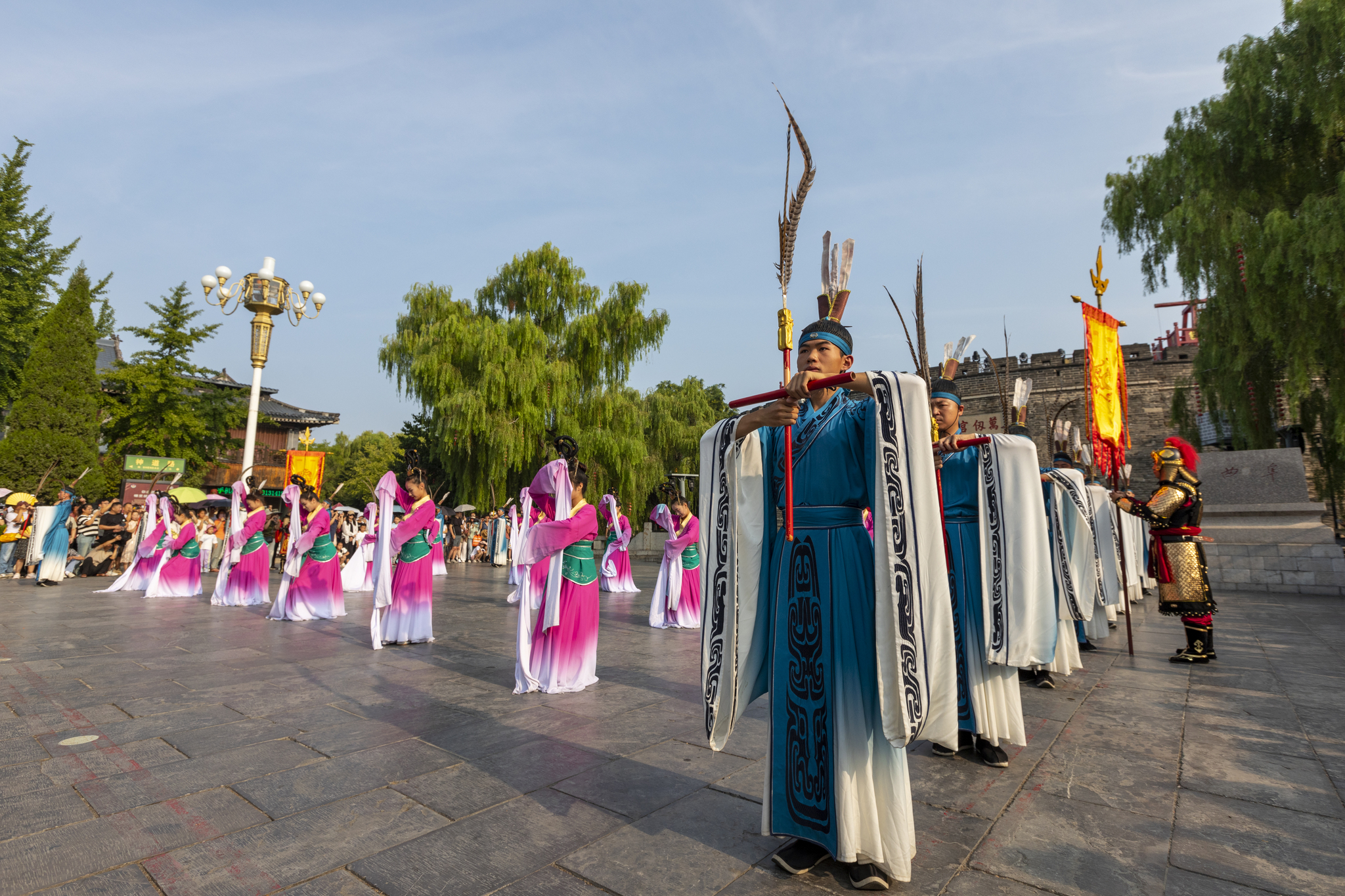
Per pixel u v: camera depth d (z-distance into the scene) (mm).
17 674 5203
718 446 2418
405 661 5824
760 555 2488
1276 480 12656
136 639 6867
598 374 24781
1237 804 2660
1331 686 4672
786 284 2494
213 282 14797
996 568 3420
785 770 2238
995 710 3320
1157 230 16797
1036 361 28969
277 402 44469
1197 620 5578
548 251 24734
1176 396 17531
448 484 32156
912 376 2131
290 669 5453
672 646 6758
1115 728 3729
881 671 2010
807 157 2502
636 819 2549
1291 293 13586
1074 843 2326
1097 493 7984
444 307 23281
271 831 2449
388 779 2982
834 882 2074
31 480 23125
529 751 3369
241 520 10391
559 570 4738
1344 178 13227
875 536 2072
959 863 2189
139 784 2920
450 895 1995
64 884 2068
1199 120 15977
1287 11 14688
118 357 41312
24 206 26234
